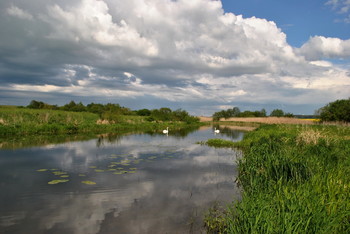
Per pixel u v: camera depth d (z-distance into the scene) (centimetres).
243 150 1466
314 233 336
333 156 830
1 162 1012
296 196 445
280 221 364
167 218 507
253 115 7869
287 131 1902
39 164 984
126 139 1952
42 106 5278
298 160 729
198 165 1025
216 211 538
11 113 2931
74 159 1091
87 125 2545
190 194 655
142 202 594
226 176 851
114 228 462
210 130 3431
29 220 492
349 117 3266
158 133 2619
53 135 2039
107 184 734
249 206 438
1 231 446
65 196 630
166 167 975
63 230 453
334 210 390
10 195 632
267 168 674
